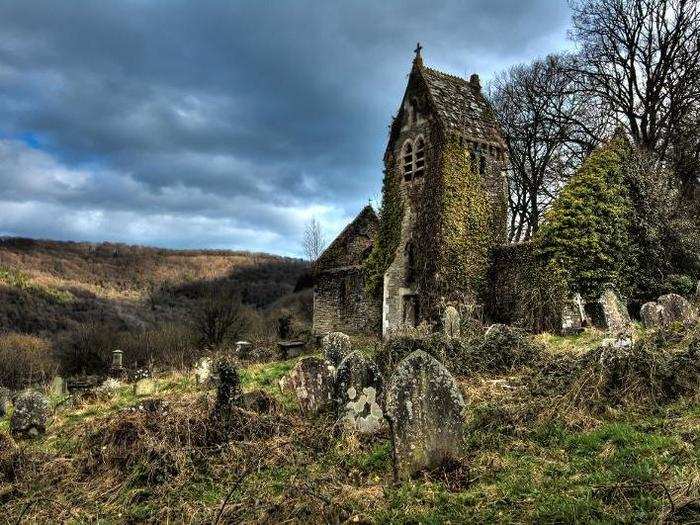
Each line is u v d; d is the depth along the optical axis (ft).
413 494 21.43
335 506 21.17
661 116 93.76
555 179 111.04
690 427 23.70
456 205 77.51
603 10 98.53
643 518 16.71
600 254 64.69
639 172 71.26
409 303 80.53
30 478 27.68
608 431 24.81
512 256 75.20
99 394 51.26
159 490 25.05
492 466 23.34
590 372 30.35
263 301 212.02
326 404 33.76
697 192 90.68
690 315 43.16
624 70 98.43
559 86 111.65
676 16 92.22
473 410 30.86
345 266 99.66
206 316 105.70
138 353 101.04
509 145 117.91
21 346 103.96
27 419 36.65
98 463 28.22
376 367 31.04
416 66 85.05
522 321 69.72
